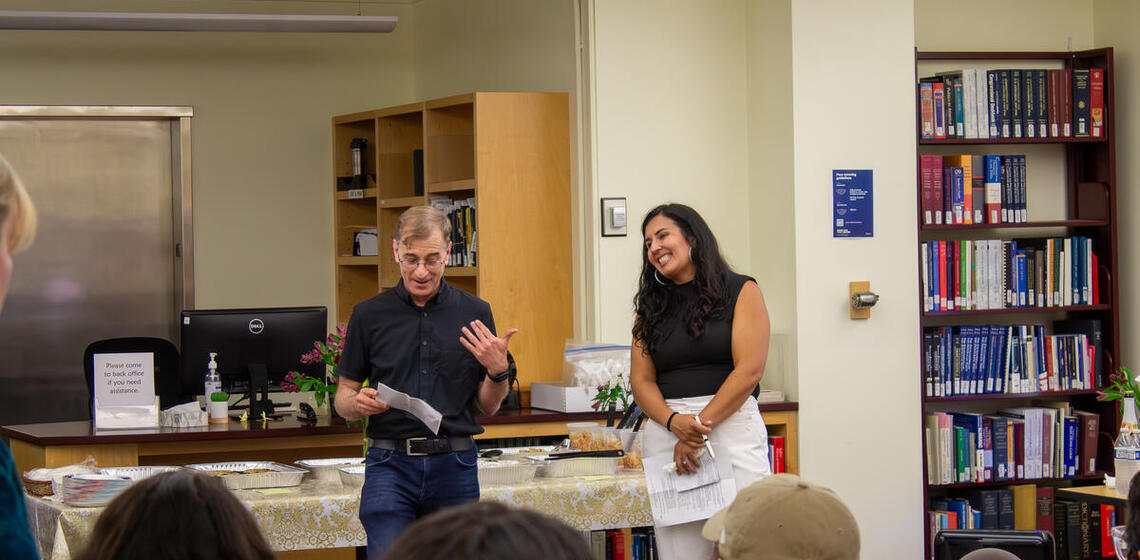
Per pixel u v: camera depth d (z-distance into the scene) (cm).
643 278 362
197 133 698
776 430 543
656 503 350
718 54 573
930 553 552
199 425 472
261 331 497
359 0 720
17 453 470
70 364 686
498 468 367
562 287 581
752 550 146
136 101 689
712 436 349
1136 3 580
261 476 364
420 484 313
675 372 357
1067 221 571
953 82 564
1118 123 588
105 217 692
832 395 539
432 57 706
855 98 545
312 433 460
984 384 568
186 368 490
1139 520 190
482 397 321
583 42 564
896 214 549
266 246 707
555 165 580
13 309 679
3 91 671
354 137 701
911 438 549
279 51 710
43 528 350
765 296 564
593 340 560
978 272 566
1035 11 606
